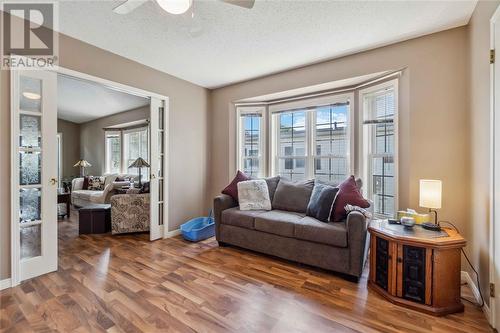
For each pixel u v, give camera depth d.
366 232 2.31
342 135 3.37
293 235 2.56
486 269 1.77
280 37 2.52
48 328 1.60
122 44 2.69
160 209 3.55
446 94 2.35
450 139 2.33
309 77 3.24
